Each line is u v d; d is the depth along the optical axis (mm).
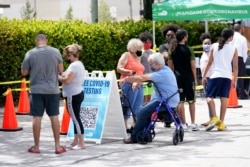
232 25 36000
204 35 26375
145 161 14695
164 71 16734
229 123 20797
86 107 17453
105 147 16562
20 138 18172
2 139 18016
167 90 16672
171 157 15109
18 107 23734
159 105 16656
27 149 16422
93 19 33500
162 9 29188
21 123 21188
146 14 36156
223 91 19109
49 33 26703
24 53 25906
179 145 16703
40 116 15742
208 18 28266
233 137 17844
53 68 15633
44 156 15477
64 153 15805
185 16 28781
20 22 27000
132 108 18203
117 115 17516
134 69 18031
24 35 25797
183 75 18609
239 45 27312
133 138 17031
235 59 19500
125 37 30328
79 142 16375
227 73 18984
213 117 19094
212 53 19172
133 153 15695
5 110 19547
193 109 19109
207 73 20172
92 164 14461
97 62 29156
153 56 16844
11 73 25562
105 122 17469
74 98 16031
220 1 28547
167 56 19047
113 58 29969
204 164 14227
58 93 15836
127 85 18062
